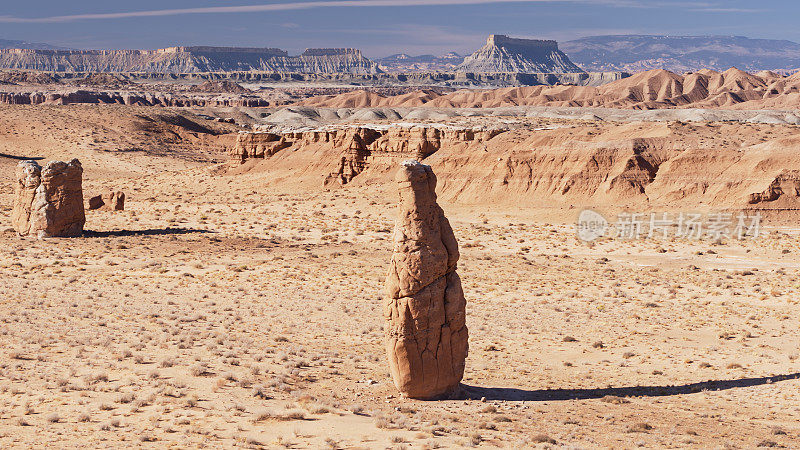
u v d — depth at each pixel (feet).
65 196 245.04
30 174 242.37
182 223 306.14
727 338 143.74
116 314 150.20
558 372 120.67
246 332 139.54
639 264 224.94
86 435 77.66
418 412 92.07
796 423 93.35
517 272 210.79
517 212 305.94
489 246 252.83
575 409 97.50
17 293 168.55
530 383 112.47
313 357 120.37
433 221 96.78
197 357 114.21
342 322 151.33
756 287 189.37
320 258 226.38
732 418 95.20
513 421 90.27
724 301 176.86
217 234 273.95
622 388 110.73
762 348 136.05
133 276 194.49
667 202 294.87
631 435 85.05
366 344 133.80
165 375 103.60
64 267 203.51
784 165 292.20
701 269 215.92
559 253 242.37
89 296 167.53
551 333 147.64
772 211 277.85
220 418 85.30
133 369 106.52
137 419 83.97
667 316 162.20
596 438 83.66
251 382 101.96
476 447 77.71
